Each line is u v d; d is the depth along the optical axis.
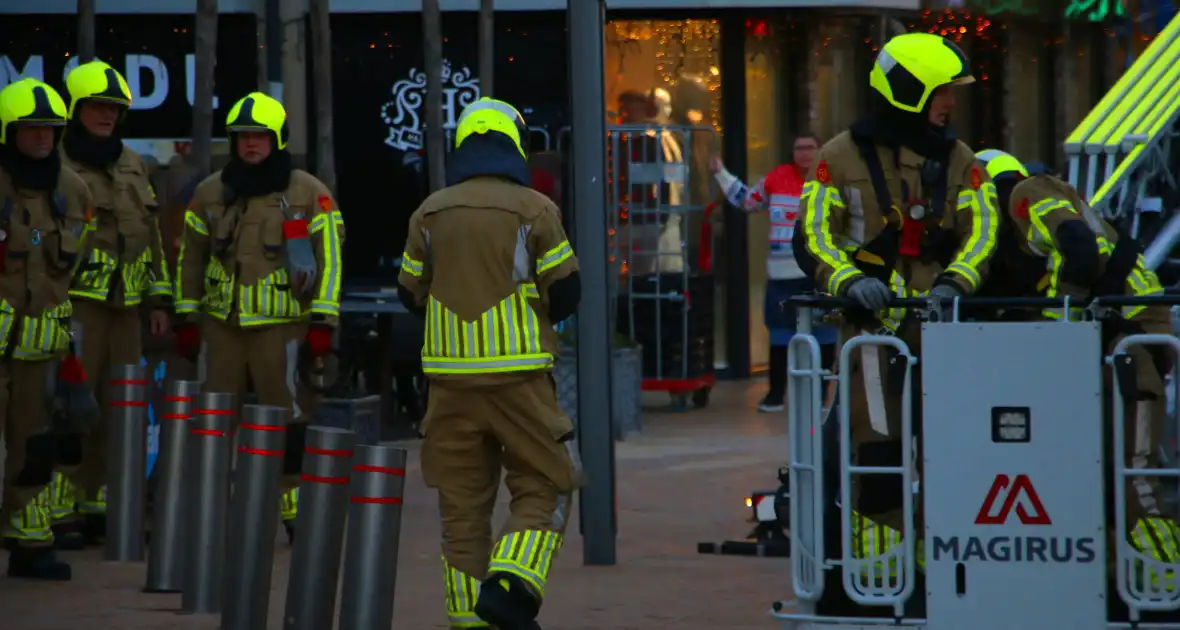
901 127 22.86
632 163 54.47
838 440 22.30
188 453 28.28
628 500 38.53
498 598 22.48
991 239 22.64
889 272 22.91
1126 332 21.52
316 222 32.59
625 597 28.53
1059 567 20.59
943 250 23.05
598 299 31.36
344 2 58.28
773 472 42.25
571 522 36.44
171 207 40.03
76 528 34.69
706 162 60.97
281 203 32.53
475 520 23.50
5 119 29.61
